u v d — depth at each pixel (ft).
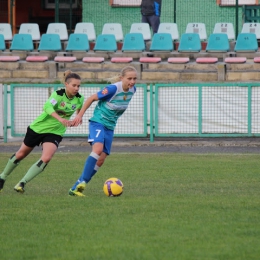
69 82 89.66
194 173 114.32
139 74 221.05
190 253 58.85
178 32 266.16
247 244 61.93
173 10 285.23
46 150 91.04
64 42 260.62
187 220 72.43
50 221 72.49
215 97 167.73
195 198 87.20
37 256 58.44
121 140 173.68
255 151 154.10
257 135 167.63
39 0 311.88
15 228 69.26
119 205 81.66
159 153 149.59
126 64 226.17
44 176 111.04
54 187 98.48
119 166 124.77
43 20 312.09
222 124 168.25
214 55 237.66
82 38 246.27
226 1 284.00
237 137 174.19
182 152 152.56
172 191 94.07
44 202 83.92
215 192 93.09
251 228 68.44
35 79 224.12
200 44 240.12
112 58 228.84
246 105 167.12
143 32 255.29
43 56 233.76
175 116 169.27
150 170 118.73
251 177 109.09
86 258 57.41
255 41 236.63
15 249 60.90
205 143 166.40
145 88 169.07
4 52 246.88
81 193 89.45
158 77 220.64
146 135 170.71
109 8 295.07
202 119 168.45
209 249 60.18
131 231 67.31
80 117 88.48
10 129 172.04
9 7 286.87
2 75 227.81
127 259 56.90
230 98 167.43
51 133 91.50
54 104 89.30
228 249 60.08
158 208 79.46
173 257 57.41
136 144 166.81
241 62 220.64
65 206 81.15
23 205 81.92
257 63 220.43
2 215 75.77
